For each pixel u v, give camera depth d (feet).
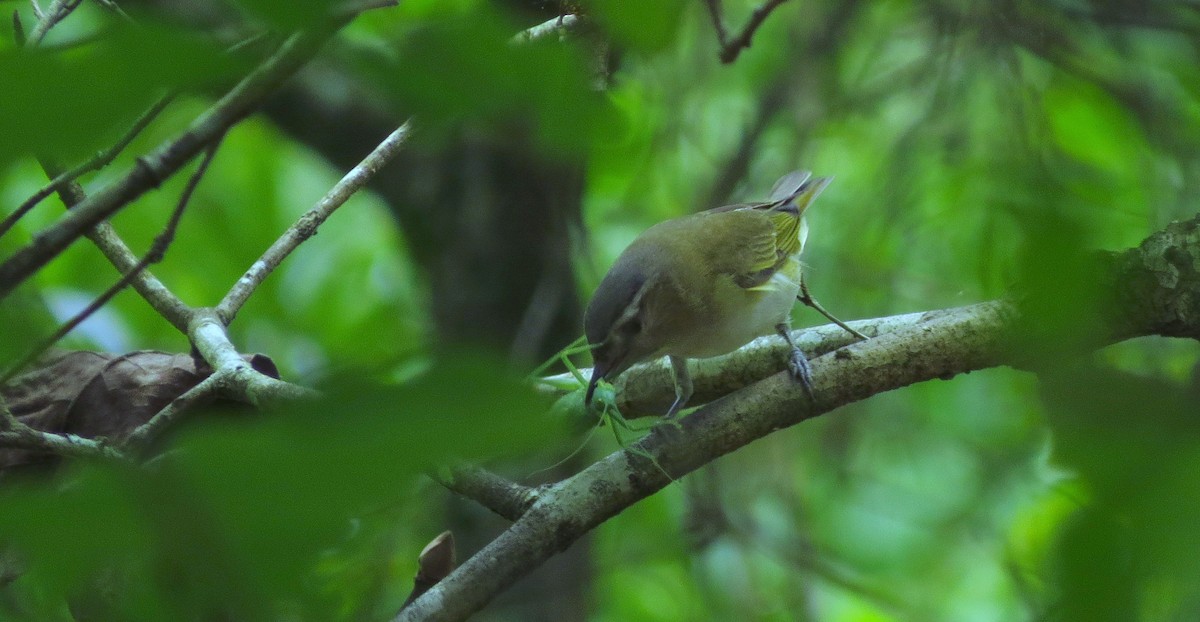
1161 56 49.29
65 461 24.53
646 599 60.59
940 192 57.21
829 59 57.62
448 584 21.91
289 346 59.11
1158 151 48.88
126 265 29.32
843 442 59.11
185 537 7.11
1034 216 12.66
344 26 7.88
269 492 6.59
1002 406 57.36
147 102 6.81
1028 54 56.34
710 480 53.42
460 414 6.42
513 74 8.02
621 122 8.74
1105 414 11.44
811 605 55.52
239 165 58.23
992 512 55.01
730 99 65.67
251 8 7.50
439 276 52.85
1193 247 23.59
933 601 60.13
